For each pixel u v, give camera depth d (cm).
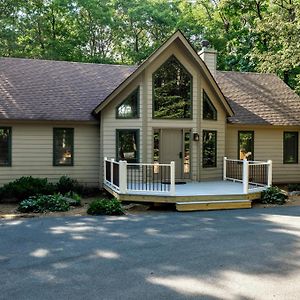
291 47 1819
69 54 2916
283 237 823
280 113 1792
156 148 1467
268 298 498
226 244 766
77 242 784
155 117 1447
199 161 1495
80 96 1619
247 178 1223
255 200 1313
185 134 1495
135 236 835
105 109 1460
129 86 1436
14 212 1139
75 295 509
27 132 1470
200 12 3378
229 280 563
